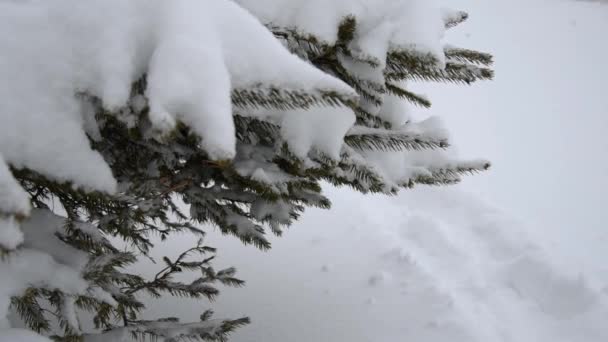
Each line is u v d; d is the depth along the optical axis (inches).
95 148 34.1
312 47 36.7
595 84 178.5
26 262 32.8
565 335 55.6
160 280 39.8
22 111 31.3
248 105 33.4
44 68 31.6
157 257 62.4
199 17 31.3
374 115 38.9
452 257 69.4
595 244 81.0
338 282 61.1
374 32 35.6
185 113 30.4
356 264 65.2
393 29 35.4
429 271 64.5
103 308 34.1
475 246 74.7
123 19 31.6
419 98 38.0
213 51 30.9
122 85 30.9
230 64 31.5
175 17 31.2
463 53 37.6
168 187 36.6
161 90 30.2
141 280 38.9
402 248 67.2
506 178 105.5
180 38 30.8
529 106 155.4
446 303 57.3
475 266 68.0
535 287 62.7
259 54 31.7
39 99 31.4
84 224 34.2
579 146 127.7
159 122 29.8
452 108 149.2
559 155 121.4
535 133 135.0
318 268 63.9
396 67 37.1
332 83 31.3
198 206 39.8
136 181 35.6
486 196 94.7
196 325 38.9
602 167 115.6
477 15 260.1
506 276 65.8
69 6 32.2
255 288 58.0
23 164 31.2
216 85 30.4
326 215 77.0
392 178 38.8
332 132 35.4
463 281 64.0
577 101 161.9
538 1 290.2
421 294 59.1
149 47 31.5
